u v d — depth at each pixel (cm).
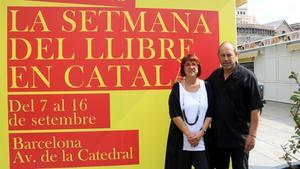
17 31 411
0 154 413
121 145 423
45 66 413
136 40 422
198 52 432
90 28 416
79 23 415
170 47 427
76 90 416
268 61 1844
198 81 368
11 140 413
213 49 434
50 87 414
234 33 437
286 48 1656
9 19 411
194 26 431
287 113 1348
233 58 357
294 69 1599
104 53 418
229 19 437
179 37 428
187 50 430
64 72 414
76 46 415
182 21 429
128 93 421
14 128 413
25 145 414
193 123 356
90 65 417
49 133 416
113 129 421
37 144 415
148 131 425
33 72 412
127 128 422
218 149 376
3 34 411
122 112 422
